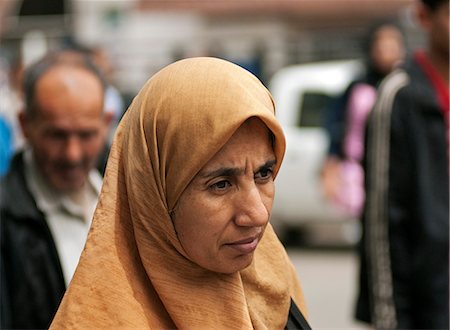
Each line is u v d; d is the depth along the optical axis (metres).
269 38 20.81
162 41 17.19
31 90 3.26
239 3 21.05
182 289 2.04
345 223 10.49
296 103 10.64
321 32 21.03
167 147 1.96
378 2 20.67
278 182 10.60
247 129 1.97
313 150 10.44
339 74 10.64
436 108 3.92
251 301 2.22
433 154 3.92
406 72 4.02
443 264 3.90
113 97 6.43
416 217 3.90
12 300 3.12
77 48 6.41
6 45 13.72
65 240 3.26
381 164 3.97
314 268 9.87
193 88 1.94
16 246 3.13
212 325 2.05
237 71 2.00
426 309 3.92
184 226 1.99
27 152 3.33
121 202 2.07
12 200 3.17
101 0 17.97
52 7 16.72
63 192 3.29
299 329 2.36
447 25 3.92
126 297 2.01
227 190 1.98
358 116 7.60
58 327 2.00
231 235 1.99
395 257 3.94
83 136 3.26
